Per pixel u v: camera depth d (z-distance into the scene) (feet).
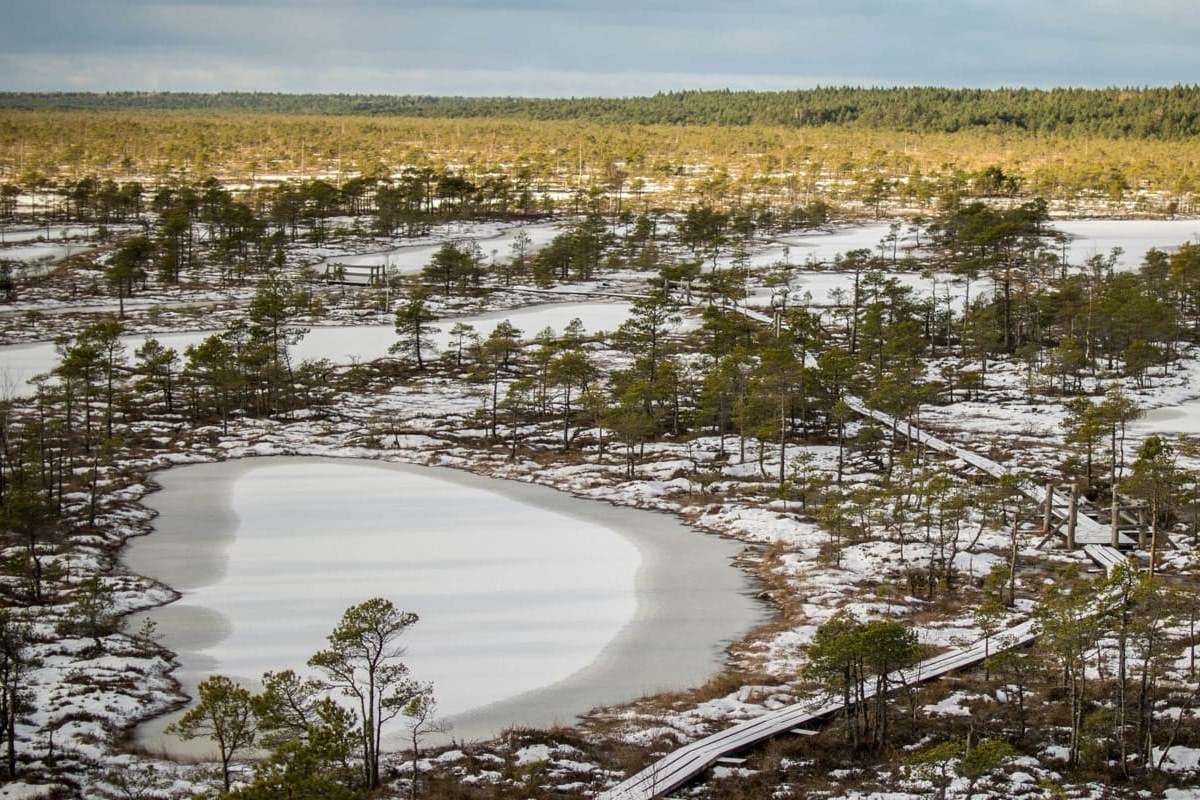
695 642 285.02
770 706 241.35
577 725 237.66
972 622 287.89
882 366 565.94
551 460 454.40
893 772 210.18
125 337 637.71
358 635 218.38
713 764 214.48
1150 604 241.14
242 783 200.64
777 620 299.79
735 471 436.35
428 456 457.27
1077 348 547.49
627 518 388.98
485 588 320.50
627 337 589.32
